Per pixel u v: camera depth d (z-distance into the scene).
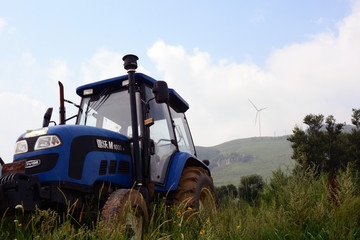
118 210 3.05
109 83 4.62
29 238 2.61
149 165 4.09
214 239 2.94
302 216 3.06
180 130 5.60
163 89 3.95
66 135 3.39
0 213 3.00
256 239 2.97
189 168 4.84
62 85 4.50
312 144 25.02
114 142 3.96
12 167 3.09
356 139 24.92
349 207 3.07
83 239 2.71
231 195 4.79
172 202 4.39
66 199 3.13
